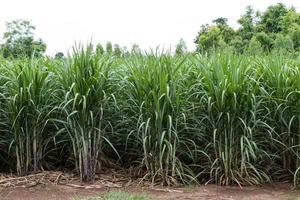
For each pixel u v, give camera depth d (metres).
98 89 5.65
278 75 5.89
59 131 5.81
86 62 5.66
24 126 5.95
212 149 5.91
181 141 5.86
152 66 5.66
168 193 5.36
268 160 6.22
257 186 5.81
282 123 5.94
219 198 5.15
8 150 6.18
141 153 6.11
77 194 5.27
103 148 6.37
